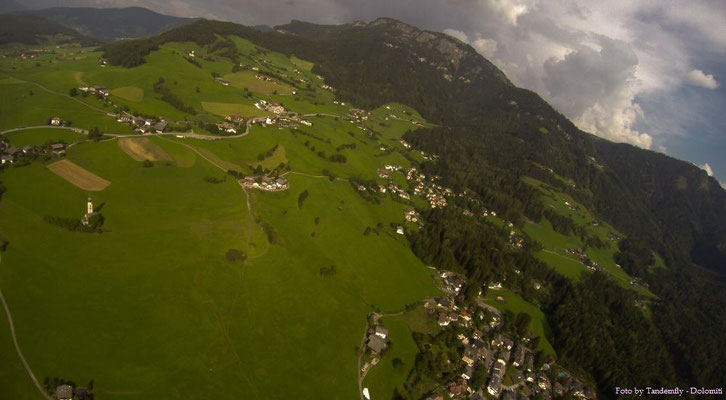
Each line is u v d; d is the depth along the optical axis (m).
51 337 104.81
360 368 131.50
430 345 152.12
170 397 101.31
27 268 122.88
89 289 122.50
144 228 153.00
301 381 119.31
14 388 91.19
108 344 108.38
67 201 156.88
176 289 132.38
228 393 107.75
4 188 152.50
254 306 138.62
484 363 153.62
